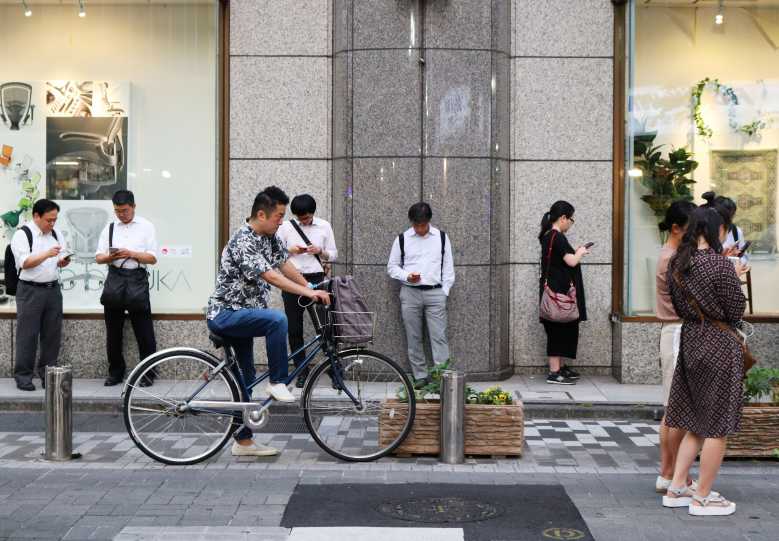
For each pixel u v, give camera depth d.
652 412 9.32
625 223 10.86
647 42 10.94
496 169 10.65
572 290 10.32
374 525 5.93
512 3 10.98
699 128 10.96
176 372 7.45
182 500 6.45
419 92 10.47
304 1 10.92
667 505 6.36
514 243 11.08
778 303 10.90
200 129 11.05
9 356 10.77
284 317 7.27
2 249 11.06
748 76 10.97
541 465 7.53
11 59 11.10
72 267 11.02
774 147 10.98
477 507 6.31
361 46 10.52
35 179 11.10
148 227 10.22
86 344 10.77
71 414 7.61
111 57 11.09
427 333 10.52
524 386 10.47
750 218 10.98
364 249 10.57
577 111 10.99
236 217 11.03
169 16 11.05
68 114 11.09
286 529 5.80
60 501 6.42
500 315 10.77
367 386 7.58
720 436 6.11
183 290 11.05
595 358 11.06
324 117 10.97
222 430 7.49
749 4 10.95
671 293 6.37
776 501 6.52
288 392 7.38
